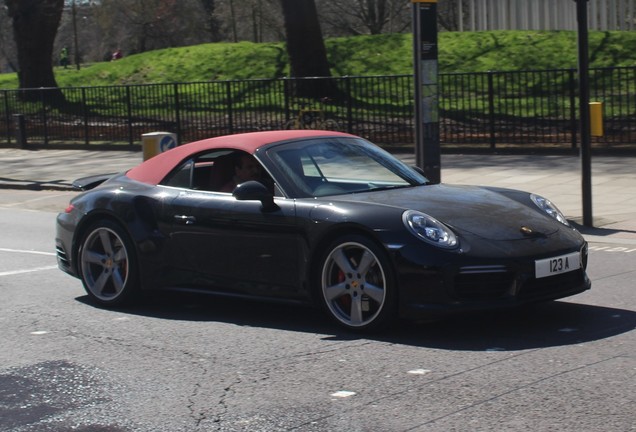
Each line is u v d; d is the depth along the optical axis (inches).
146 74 1357.0
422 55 488.1
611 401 210.4
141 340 287.0
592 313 300.0
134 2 2055.9
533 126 813.2
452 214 275.6
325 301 283.3
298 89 944.9
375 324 273.4
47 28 1331.2
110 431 206.2
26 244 494.6
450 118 853.2
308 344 272.8
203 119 989.8
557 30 1141.1
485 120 824.3
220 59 1323.8
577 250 280.1
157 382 241.8
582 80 470.3
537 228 278.1
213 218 303.9
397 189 302.2
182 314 321.1
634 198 549.3
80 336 295.0
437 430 195.9
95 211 331.9
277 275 292.2
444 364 245.4
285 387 231.9
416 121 494.9
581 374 231.9
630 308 305.9
